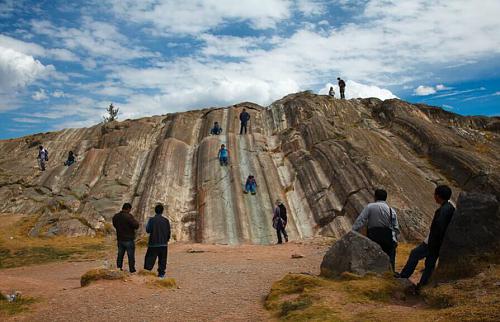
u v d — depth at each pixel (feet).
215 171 87.20
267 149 96.53
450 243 24.29
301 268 41.65
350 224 69.46
